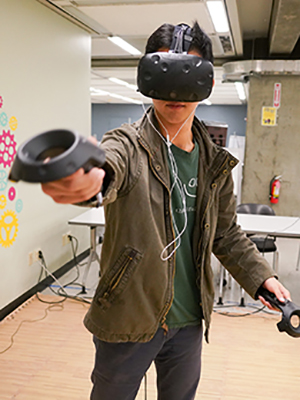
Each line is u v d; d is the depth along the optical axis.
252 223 3.34
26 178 0.47
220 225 1.22
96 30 4.02
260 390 2.06
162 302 1.01
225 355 2.38
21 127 2.92
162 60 0.87
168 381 1.21
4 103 2.69
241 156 5.90
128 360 1.04
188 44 0.94
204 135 1.07
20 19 2.84
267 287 1.14
